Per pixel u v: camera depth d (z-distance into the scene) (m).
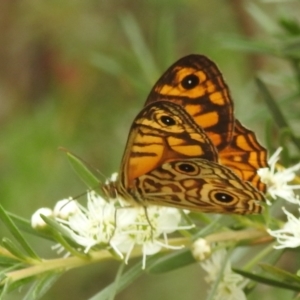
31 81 0.54
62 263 0.37
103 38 0.51
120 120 0.49
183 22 0.50
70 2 0.52
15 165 0.50
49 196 0.49
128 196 0.38
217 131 0.38
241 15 0.48
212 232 0.38
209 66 0.38
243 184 0.37
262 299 0.44
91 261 0.38
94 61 0.46
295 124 0.43
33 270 0.37
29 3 0.53
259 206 0.38
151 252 0.38
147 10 0.50
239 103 0.44
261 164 0.38
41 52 0.53
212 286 0.38
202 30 0.50
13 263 0.37
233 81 0.49
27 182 0.49
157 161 0.38
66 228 0.38
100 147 0.49
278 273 0.37
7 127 0.51
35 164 0.50
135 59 0.45
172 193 0.38
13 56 0.54
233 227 0.39
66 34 0.52
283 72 0.44
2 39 0.54
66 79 0.51
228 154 0.38
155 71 0.44
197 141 0.38
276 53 0.42
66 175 0.49
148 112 0.37
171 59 0.45
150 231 0.38
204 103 0.38
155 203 0.38
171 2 0.50
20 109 0.54
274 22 0.44
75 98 0.50
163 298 0.51
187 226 0.38
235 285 0.38
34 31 0.53
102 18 0.52
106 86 0.50
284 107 0.42
